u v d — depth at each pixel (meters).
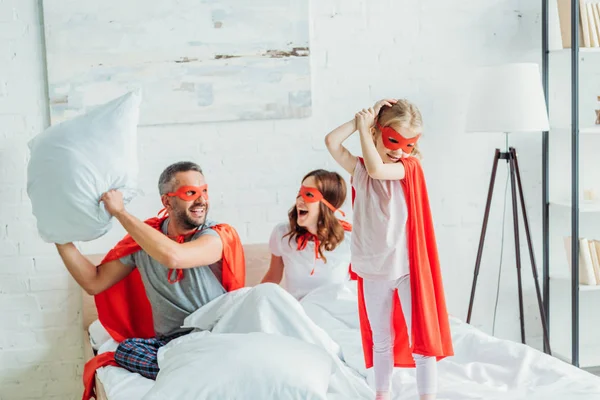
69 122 2.74
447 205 3.76
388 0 3.61
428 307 2.48
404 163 2.53
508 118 3.39
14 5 3.30
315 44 3.56
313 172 3.25
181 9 3.40
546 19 3.72
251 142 3.53
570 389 2.43
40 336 3.44
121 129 2.74
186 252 2.82
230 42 3.45
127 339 2.87
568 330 3.84
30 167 2.73
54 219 2.74
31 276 3.40
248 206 3.55
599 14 3.58
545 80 3.76
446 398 2.50
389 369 2.56
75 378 3.48
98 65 3.35
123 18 3.36
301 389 2.23
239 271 3.09
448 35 3.69
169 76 3.41
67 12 3.31
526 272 3.88
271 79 3.50
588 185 3.88
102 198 2.71
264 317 2.72
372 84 3.63
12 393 3.44
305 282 3.29
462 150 3.75
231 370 2.26
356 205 2.59
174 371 2.30
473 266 3.81
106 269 3.03
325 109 3.59
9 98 3.32
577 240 3.60
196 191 2.97
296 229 3.31
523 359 2.71
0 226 3.36
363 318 2.65
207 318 2.88
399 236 2.50
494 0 3.73
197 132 3.48
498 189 3.81
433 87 3.69
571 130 3.61
